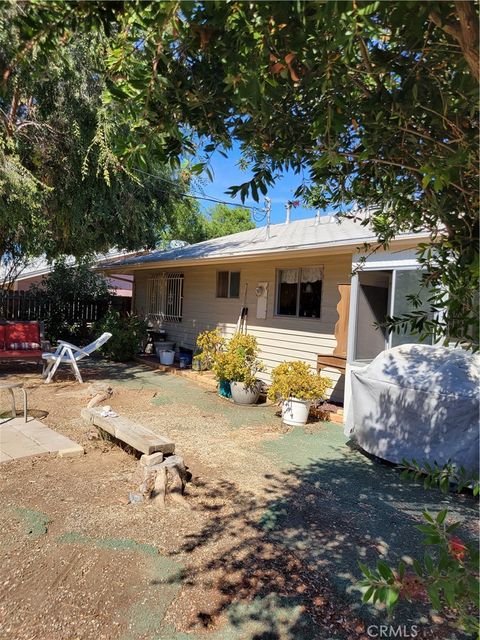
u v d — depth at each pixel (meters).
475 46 1.16
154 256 12.54
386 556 3.15
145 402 7.64
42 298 13.84
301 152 1.84
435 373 4.75
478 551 1.15
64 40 1.50
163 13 1.22
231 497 4.00
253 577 2.83
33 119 7.65
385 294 7.04
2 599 2.52
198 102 1.63
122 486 4.04
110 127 6.75
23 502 3.65
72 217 8.68
